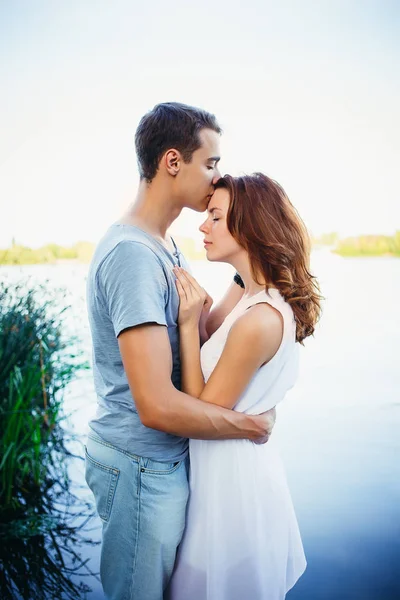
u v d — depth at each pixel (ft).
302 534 7.08
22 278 9.57
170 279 3.90
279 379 4.12
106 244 3.91
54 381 8.98
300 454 9.00
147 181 4.24
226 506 4.08
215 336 4.27
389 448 9.05
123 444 4.00
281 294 4.09
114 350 3.98
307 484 8.16
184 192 4.20
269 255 4.04
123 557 4.08
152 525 3.97
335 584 6.17
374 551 6.77
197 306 3.95
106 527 4.11
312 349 13.97
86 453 4.32
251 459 4.12
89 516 7.55
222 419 3.80
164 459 4.02
